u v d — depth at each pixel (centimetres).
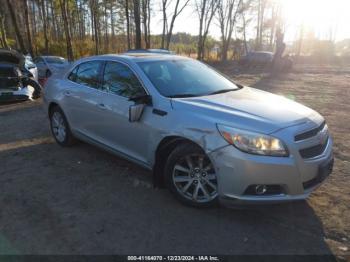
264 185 353
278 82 1783
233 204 364
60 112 618
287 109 404
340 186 465
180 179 408
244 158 349
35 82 1104
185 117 393
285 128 359
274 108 403
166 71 483
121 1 3581
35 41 3700
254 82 1783
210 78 509
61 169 529
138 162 463
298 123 373
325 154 385
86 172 516
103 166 537
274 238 352
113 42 4894
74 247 340
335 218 387
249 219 385
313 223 377
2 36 3531
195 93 453
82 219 388
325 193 445
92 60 555
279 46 2469
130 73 478
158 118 418
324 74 2317
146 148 440
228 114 378
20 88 1047
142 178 491
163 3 2983
